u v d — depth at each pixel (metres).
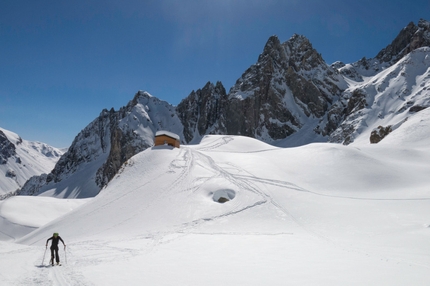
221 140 86.38
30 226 71.88
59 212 86.25
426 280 11.15
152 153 62.28
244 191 40.47
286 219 30.81
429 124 80.38
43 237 42.44
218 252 18.19
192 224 32.47
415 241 19.69
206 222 32.59
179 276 12.21
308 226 28.02
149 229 33.16
